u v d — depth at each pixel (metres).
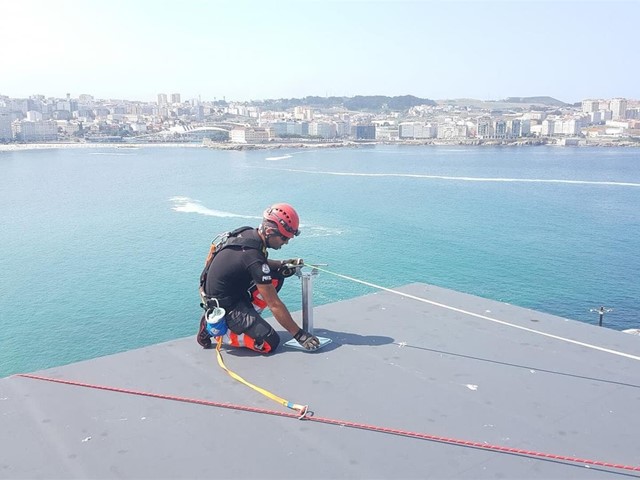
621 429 2.63
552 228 52.69
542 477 2.27
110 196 73.69
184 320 32.22
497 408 2.84
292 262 3.91
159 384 3.18
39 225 56.31
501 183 81.81
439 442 2.54
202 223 55.44
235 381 3.19
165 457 2.45
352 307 4.42
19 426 2.73
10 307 34.38
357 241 47.56
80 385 3.17
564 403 2.88
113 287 37.62
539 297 35.03
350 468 2.35
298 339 3.63
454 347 3.62
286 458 2.43
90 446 2.55
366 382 3.15
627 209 61.03
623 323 31.28
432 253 44.19
